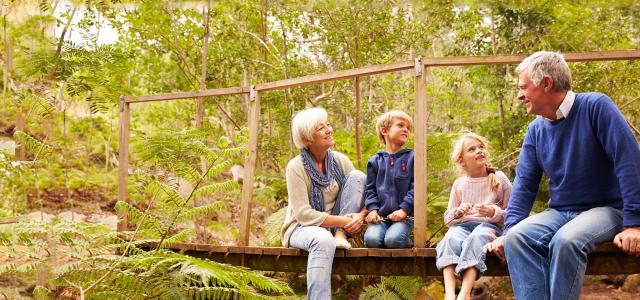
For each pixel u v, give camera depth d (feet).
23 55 18.52
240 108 27.68
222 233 24.50
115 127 33.17
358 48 24.52
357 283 19.04
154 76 27.04
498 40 25.77
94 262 10.74
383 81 27.94
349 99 25.96
